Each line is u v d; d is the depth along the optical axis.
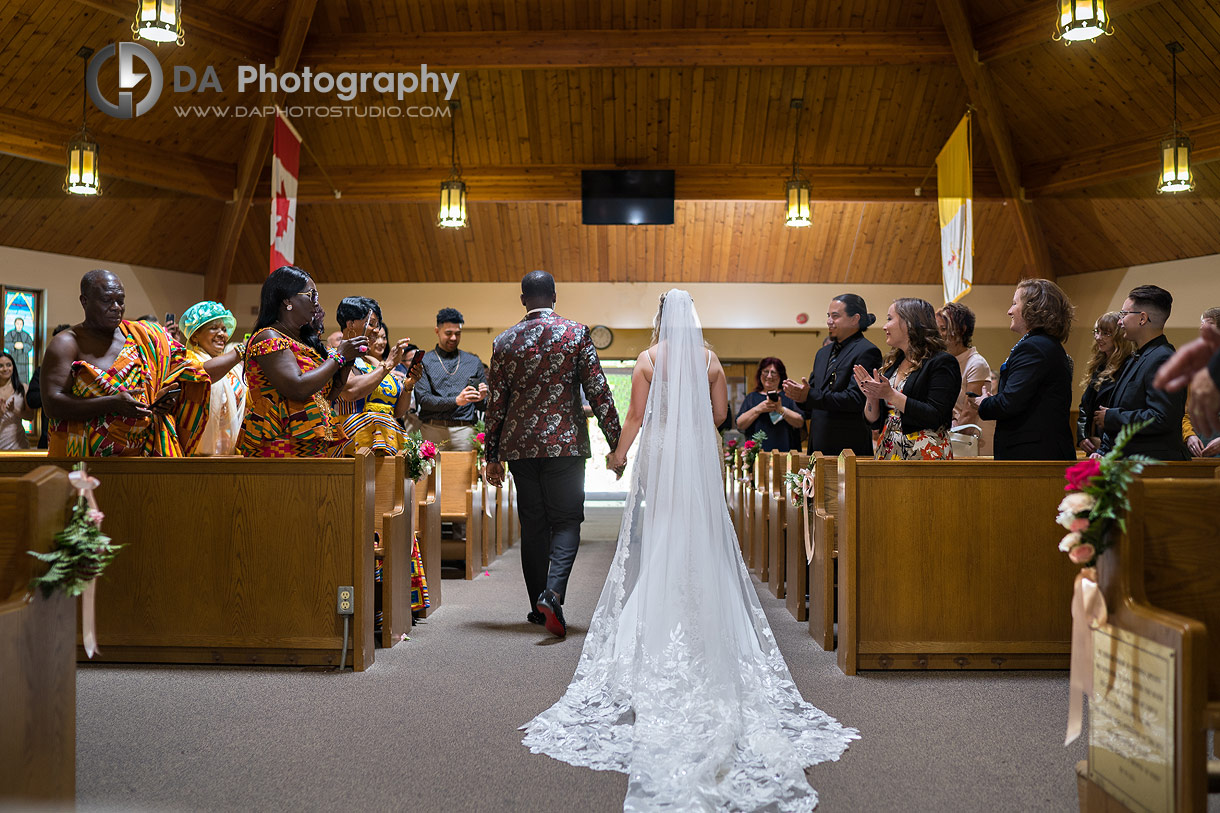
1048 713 3.38
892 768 2.85
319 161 12.23
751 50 10.61
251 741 3.08
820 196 12.26
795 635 4.80
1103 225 12.42
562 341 4.79
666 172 12.18
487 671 3.99
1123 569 2.16
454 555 7.47
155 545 4.02
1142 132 10.70
